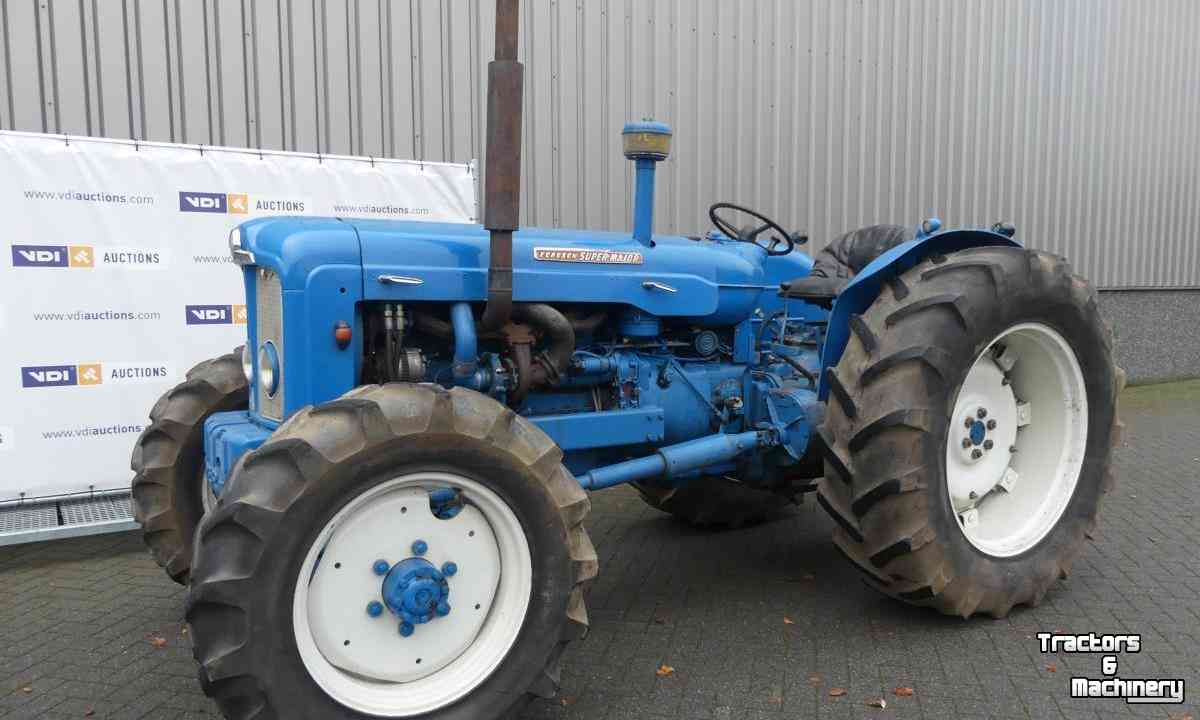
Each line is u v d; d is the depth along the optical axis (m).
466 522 2.47
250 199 5.09
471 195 5.84
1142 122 10.56
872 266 3.31
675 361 3.58
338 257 2.78
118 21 5.35
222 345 5.06
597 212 6.98
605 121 6.96
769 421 3.69
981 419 3.43
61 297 4.61
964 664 2.98
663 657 3.08
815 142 8.05
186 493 3.42
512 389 3.08
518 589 2.49
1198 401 9.22
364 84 6.12
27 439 4.59
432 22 6.33
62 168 4.57
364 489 2.27
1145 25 10.41
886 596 3.63
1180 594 3.60
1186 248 11.30
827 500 3.19
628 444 3.36
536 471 2.47
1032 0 9.39
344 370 2.79
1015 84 9.38
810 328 4.24
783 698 2.77
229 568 2.13
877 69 8.36
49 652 3.24
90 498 4.77
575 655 3.10
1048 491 3.57
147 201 4.80
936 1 8.68
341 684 2.31
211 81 5.64
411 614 2.36
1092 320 3.49
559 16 6.68
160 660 3.16
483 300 2.99
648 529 4.67
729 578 3.89
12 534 4.20
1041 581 3.39
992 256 3.23
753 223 7.78
